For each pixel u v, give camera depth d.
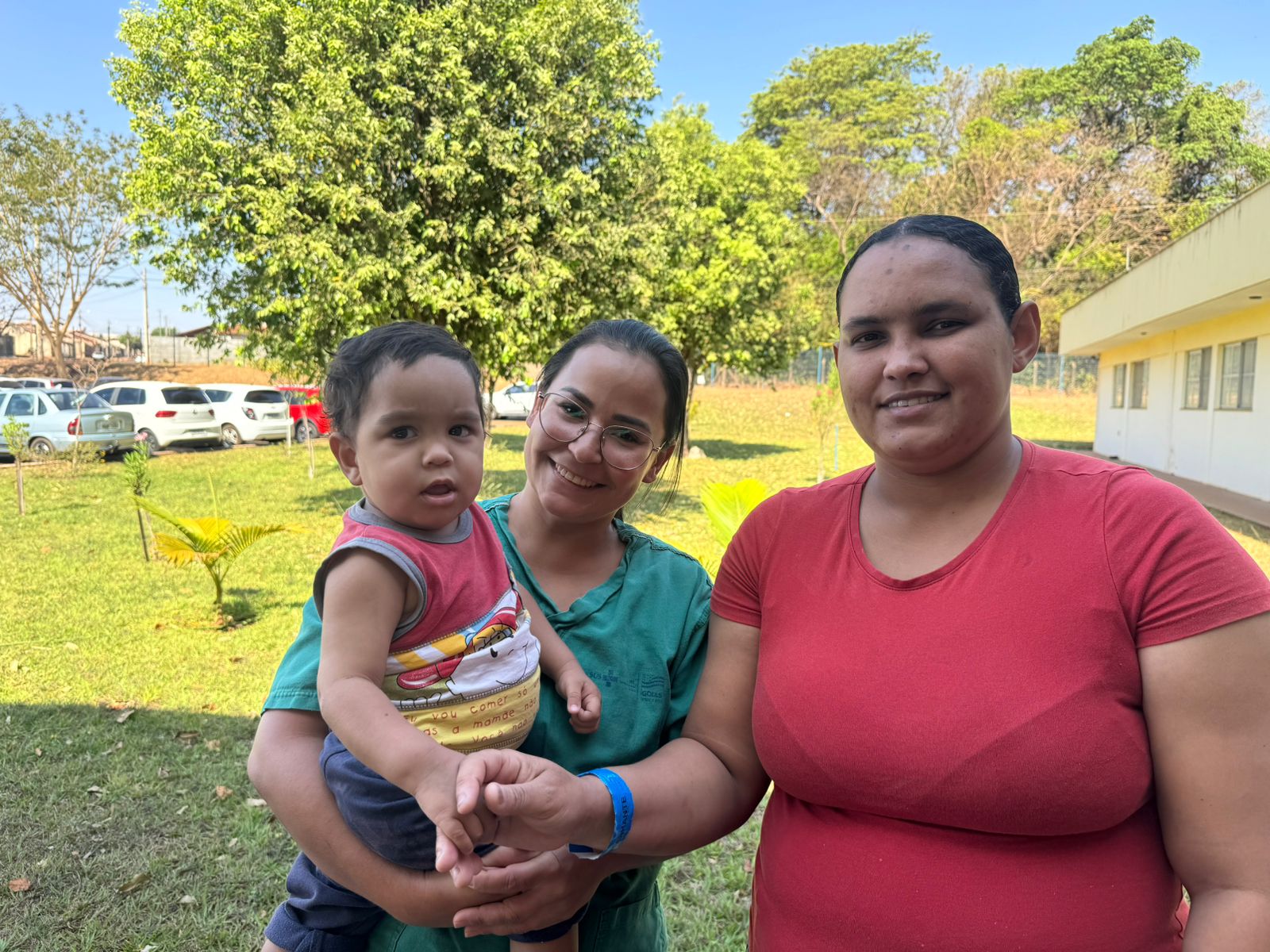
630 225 10.97
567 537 1.73
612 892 1.72
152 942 3.27
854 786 1.38
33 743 4.84
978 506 1.44
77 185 28.66
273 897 3.55
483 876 1.33
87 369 36.53
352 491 13.94
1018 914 1.27
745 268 18.44
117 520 11.55
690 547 9.52
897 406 1.40
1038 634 1.29
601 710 1.64
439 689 1.47
